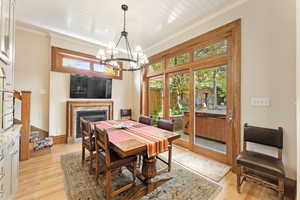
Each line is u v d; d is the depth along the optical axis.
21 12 2.68
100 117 4.42
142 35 3.59
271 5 2.00
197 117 3.13
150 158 1.87
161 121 2.64
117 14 2.70
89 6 2.47
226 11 2.49
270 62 2.00
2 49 1.28
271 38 1.99
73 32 3.47
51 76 3.56
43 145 2.95
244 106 2.27
